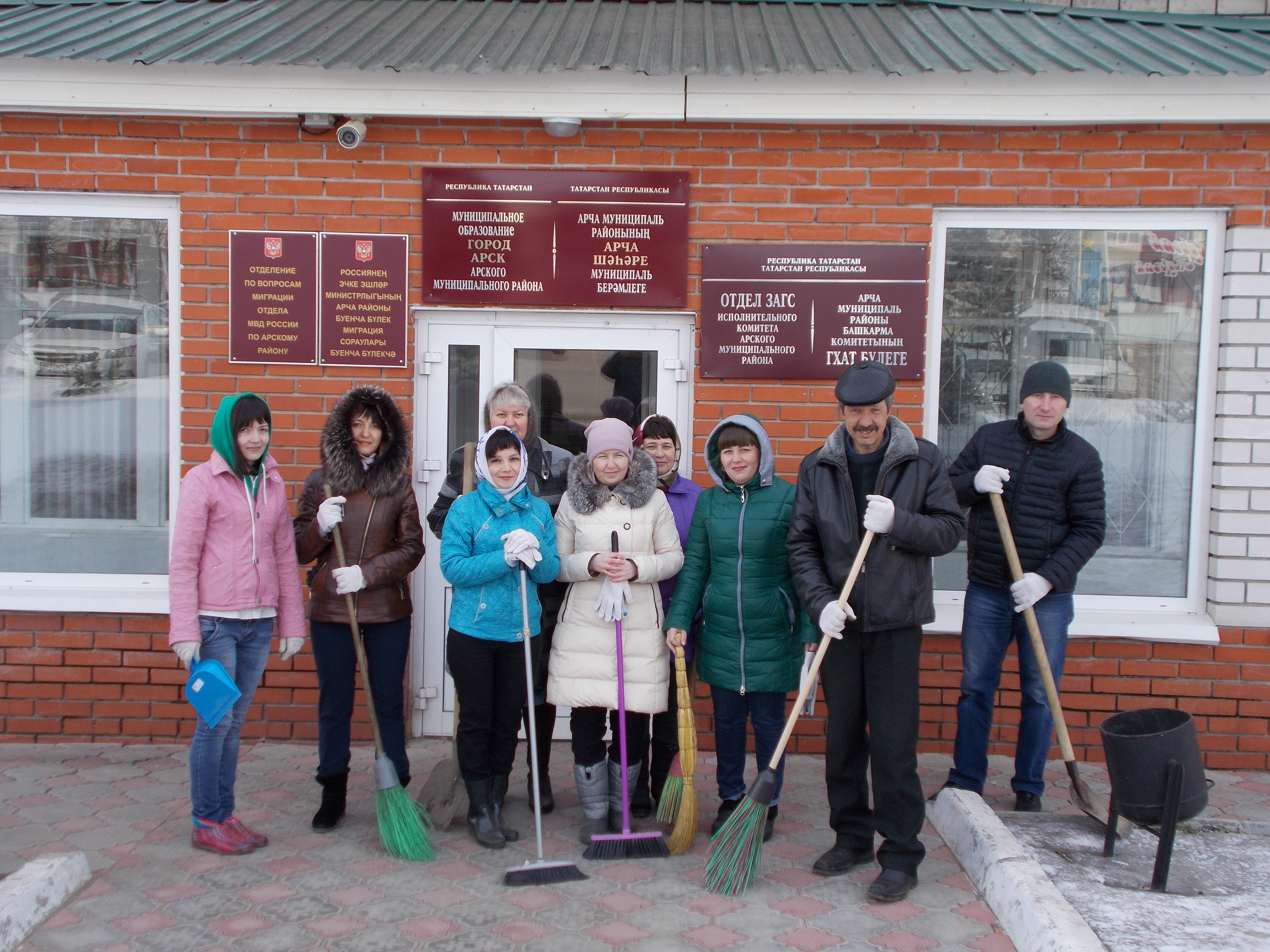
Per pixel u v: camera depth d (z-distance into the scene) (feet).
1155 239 16.26
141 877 11.98
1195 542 16.33
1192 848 12.96
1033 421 13.53
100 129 16.12
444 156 16.15
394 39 16.33
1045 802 14.62
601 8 18.38
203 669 11.86
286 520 13.07
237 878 11.98
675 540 13.42
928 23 17.54
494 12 18.04
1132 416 16.51
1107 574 16.61
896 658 11.60
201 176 16.17
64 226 16.71
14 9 17.72
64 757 15.90
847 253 15.99
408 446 13.58
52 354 16.93
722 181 16.06
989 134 15.88
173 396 16.67
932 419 16.48
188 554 12.09
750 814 11.70
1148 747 11.64
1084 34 16.97
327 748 13.24
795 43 16.44
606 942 10.62
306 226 16.21
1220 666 15.90
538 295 16.22
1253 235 15.75
